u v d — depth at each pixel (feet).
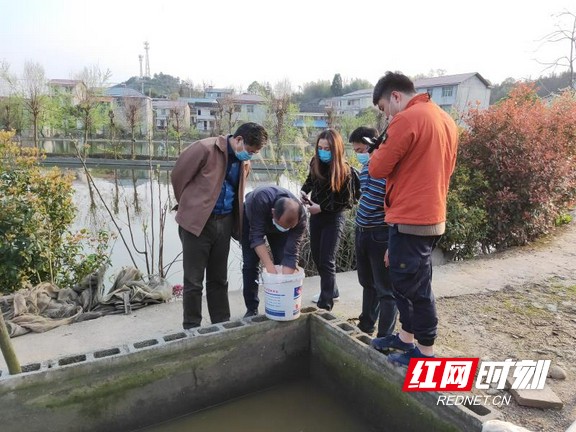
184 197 10.22
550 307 13.60
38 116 100.89
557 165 20.29
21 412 7.70
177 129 88.63
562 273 16.62
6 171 15.56
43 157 17.69
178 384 9.01
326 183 11.31
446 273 16.67
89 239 19.20
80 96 105.40
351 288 15.03
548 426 8.32
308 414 9.41
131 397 8.57
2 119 98.73
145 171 68.74
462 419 7.00
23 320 11.92
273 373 10.19
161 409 8.93
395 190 7.84
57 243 16.69
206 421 9.15
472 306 13.67
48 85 104.53
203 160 10.00
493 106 21.90
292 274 9.67
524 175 19.62
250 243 10.54
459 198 19.07
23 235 15.07
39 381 7.75
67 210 16.90
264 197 10.25
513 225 19.99
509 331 12.06
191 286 10.43
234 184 10.72
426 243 7.80
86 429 8.27
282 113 75.77
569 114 22.47
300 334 10.36
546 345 11.32
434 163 7.54
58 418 8.00
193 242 10.25
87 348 10.87
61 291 13.83
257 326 9.72
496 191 20.06
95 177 59.77
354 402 9.34
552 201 21.66
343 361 9.50
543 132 20.89
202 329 9.44
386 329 9.83
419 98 7.94
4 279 14.88
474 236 19.15
